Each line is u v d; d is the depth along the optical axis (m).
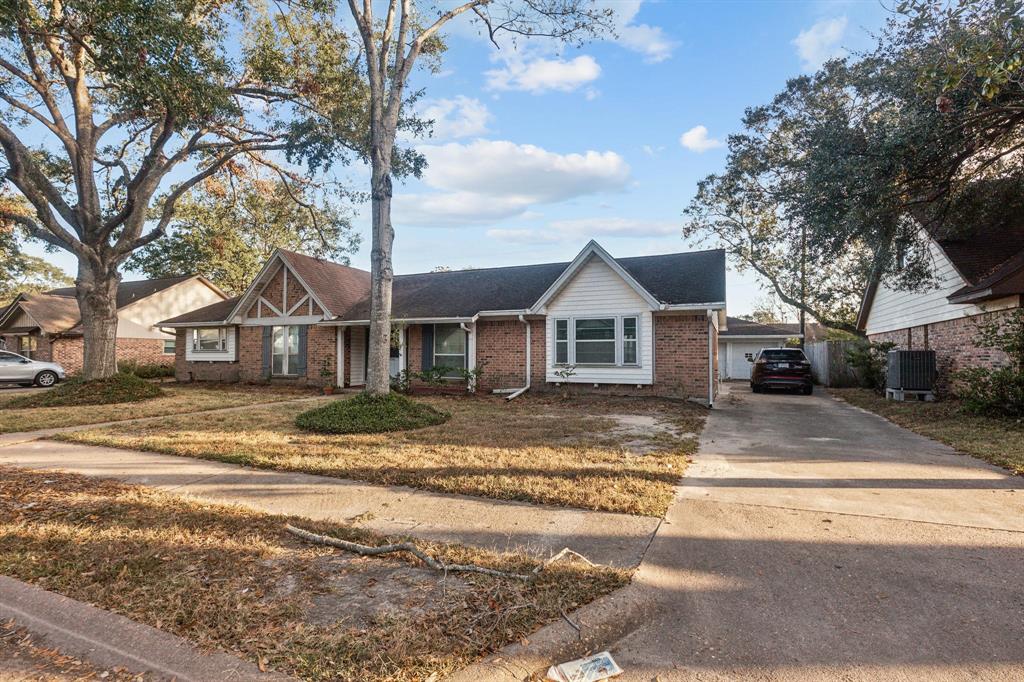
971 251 13.61
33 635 3.16
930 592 3.51
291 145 17.27
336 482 6.29
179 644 2.94
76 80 15.86
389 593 3.49
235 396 16.73
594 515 5.06
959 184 11.89
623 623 3.18
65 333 27.62
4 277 46.38
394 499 5.60
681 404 13.95
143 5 11.22
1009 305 11.08
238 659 2.79
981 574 3.76
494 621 3.12
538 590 3.47
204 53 13.29
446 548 4.21
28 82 15.34
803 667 2.76
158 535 4.50
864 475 6.55
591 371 15.73
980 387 10.52
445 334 18.02
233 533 4.55
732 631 3.11
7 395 17.06
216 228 32.03
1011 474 6.50
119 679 2.72
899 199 11.70
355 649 2.85
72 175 17.81
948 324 14.41
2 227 18.44
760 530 4.66
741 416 12.30
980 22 8.35
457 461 7.12
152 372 26.58
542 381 16.42
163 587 3.57
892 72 10.72
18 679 2.73
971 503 5.36
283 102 17.58
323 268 21.94
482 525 4.80
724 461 7.41
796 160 13.12
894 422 11.02
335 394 17.58
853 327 27.55
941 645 2.92
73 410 13.19
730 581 3.71
